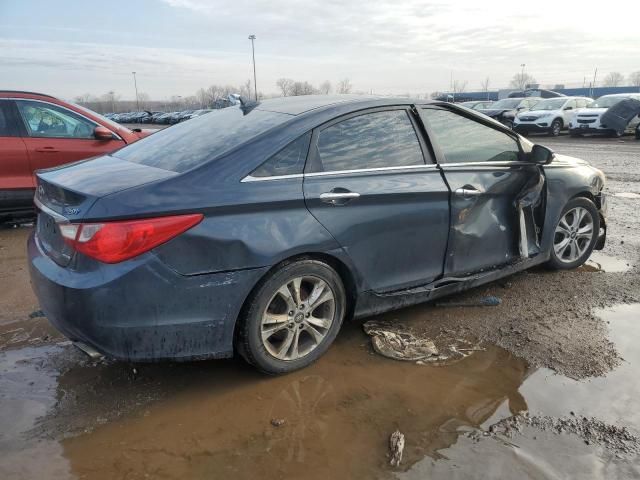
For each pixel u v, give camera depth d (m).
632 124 20.44
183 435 2.65
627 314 4.02
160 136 3.78
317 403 2.92
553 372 3.22
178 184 2.78
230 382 3.13
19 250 5.62
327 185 3.13
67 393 3.01
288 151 3.08
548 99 23.72
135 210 2.62
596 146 17.25
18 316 4.00
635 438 2.62
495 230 4.06
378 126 3.49
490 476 2.37
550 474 2.38
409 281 3.62
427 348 3.48
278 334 3.21
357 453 2.52
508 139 4.23
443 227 3.69
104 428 2.71
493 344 3.58
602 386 3.06
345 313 3.50
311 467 2.43
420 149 3.64
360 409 2.86
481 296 4.36
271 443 2.59
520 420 2.76
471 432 2.67
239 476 2.38
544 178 4.37
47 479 2.35
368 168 3.35
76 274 2.67
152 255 2.64
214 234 2.76
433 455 2.50
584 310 4.09
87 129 6.68
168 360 2.82
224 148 3.04
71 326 2.71
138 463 2.46
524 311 4.07
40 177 3.25
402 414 2.81
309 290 3.23
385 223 3.37
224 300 2.84
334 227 3.14
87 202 2.67
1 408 2.86
